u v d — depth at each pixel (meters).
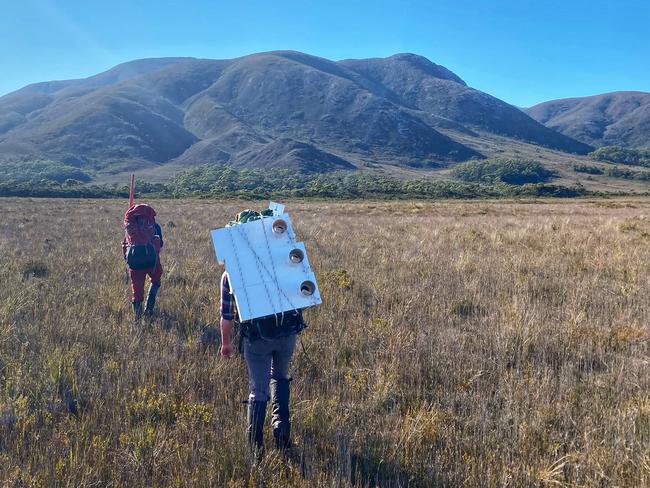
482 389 5.25
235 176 127.12
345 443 4.20
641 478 3.73
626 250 12.82
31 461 3.95
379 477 3.92
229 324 4.41
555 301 8.44
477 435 4.38
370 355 5.94
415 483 3.81
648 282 9.29
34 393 4.98
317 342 6.32
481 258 11.96
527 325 6.74
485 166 183.62
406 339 6.39
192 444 4.12
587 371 5.75
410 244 14.70
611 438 4.26
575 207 45.56
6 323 6.82
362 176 141.00
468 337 6.66
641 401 4.73
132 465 3.91
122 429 4.42
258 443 4.24
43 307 7.68
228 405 4.89
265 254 4.32
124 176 181.38
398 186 89.12
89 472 3.77
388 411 4.86
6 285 8.82
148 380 5.33
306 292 4.27
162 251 13.48
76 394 5.04
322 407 4.74
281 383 4.38
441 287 9.14
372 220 25.72
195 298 8.58
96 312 7.68
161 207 39.66
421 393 5.17
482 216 29.95
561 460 4.00
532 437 4.27
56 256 12.49
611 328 6.87
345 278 9.38
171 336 6.62
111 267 11.14
